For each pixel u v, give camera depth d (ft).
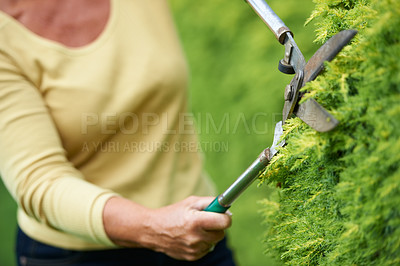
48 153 4.44
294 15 9.09
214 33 11.27
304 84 3.05
